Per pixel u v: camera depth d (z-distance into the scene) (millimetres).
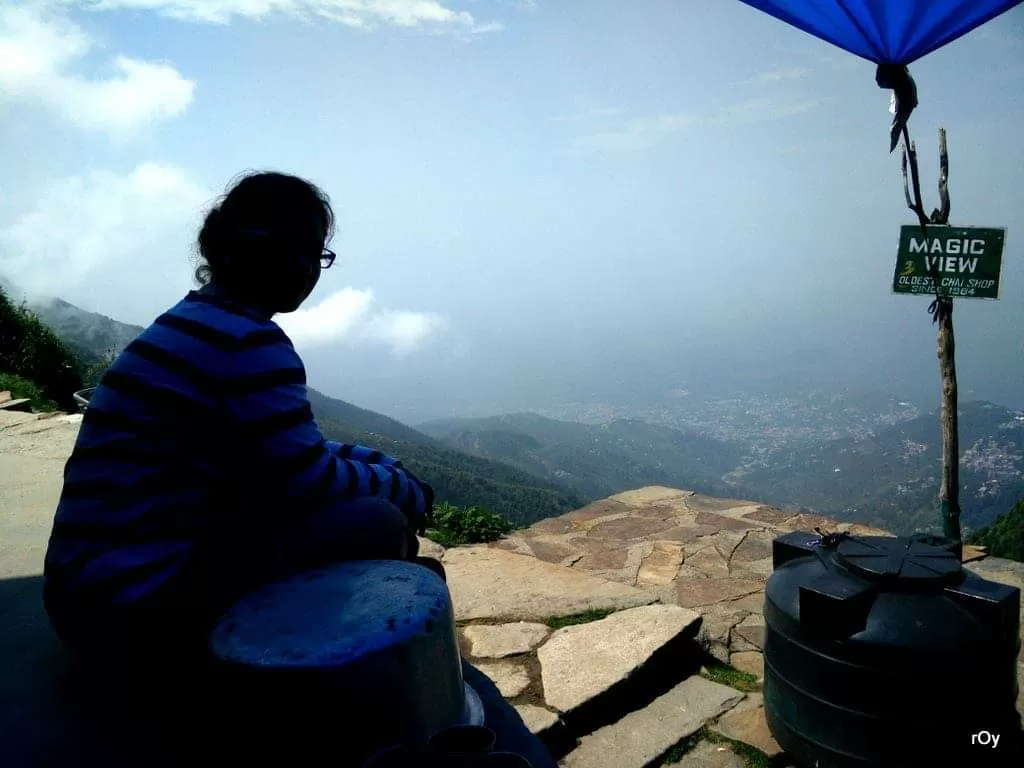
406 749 1252
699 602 3990
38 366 11703
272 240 1697
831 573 2213
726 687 3006
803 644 2143
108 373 1645
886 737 2016
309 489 1642
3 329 11773
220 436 1592
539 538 5152
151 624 1531
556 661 2969
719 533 5195
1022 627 3510
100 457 1570
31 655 2174
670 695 2934
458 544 4902
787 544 2480
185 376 1570
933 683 1955
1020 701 2826
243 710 1371
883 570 2104
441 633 1492
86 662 1666
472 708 1629
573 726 2652
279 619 1473
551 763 1704
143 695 1613
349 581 1604
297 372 1682
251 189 1720
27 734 1725
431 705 1447
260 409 1592
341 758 1348
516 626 3293
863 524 5426
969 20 3129
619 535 5195
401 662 1397
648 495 6328
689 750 2598
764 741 2609
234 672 1369
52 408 10039
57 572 1570
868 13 3178
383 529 1760
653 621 3270
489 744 1301
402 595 1544
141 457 1553
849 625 2039
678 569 4496
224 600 1619
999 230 3379
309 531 1692
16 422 6879
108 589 1511
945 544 2301
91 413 1623
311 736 1344
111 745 1620
